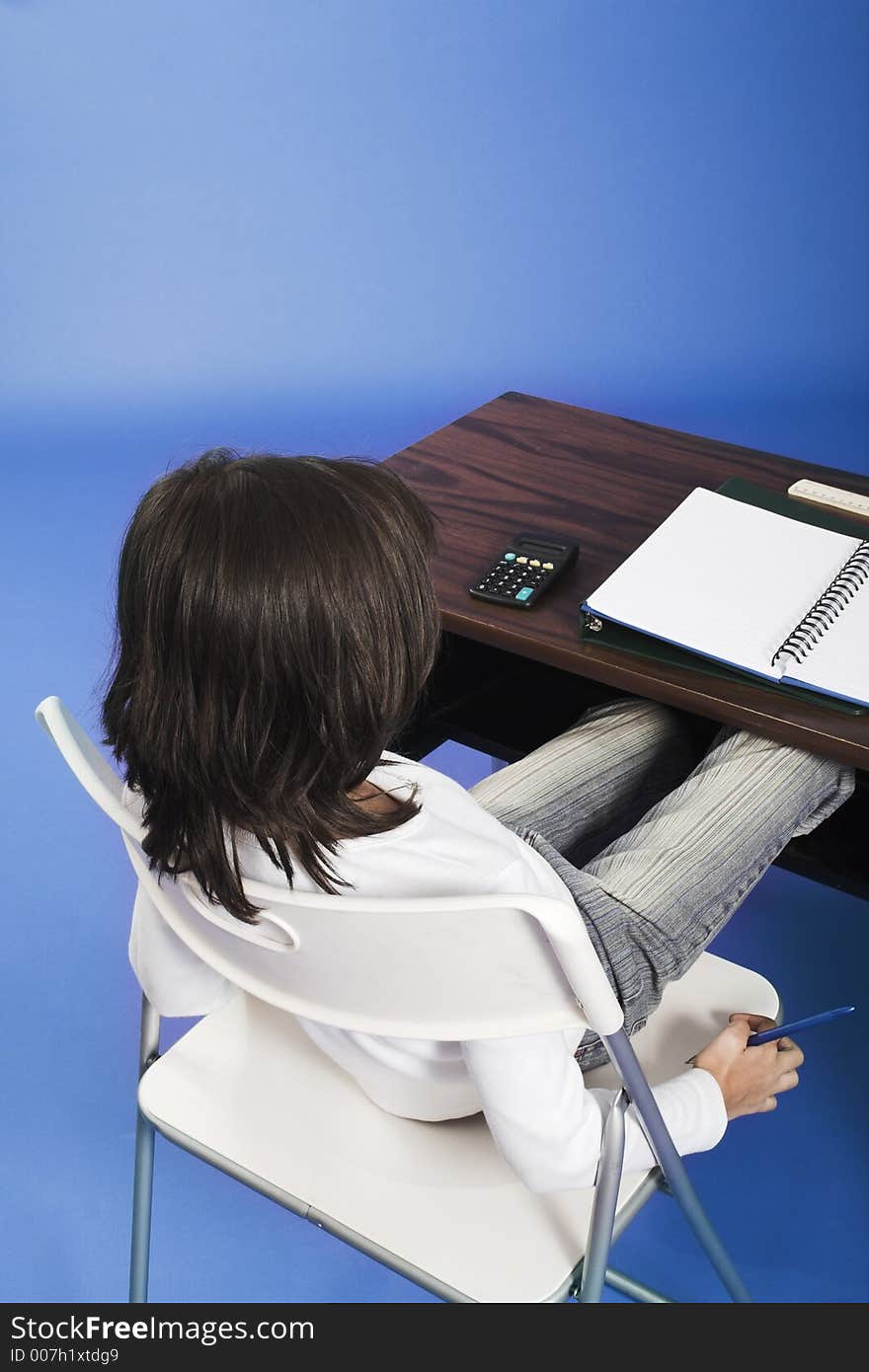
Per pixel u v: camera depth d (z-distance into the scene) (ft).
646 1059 3.71
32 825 7.34
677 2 10.76
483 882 2.69
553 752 4.49
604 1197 3.04
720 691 4.03
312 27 10.96
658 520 4.92
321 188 11.59
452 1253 3.24
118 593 2.55
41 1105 5.85
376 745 2.55
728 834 3.86
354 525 2.40
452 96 11.26
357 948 2.67
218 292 11.73
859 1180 5.36
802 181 11.21
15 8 10.89
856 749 3.81
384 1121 3.57
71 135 11.34
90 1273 5.18
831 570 4.45
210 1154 3.50
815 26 10.67
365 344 11.71
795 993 6.09
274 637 2.35
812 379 11.27
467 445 5.46
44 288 11.66
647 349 11.51
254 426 11.23
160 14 10.87
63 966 6.50
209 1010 3.85
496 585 4.47
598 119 11.28
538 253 11.73
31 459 10.84
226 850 2.70
